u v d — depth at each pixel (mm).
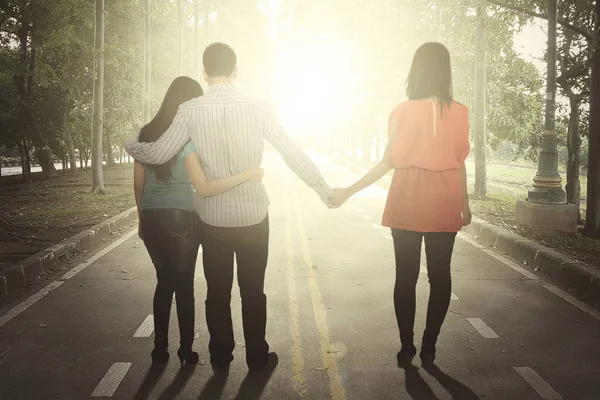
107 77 24781
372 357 4316
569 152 14234
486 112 19359
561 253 7508
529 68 16000
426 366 4148
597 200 9312
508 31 14234
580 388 3812
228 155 3506
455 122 3803
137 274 7078
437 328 4059
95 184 17328
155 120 3695
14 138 24156
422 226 3805
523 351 4480
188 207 3867
